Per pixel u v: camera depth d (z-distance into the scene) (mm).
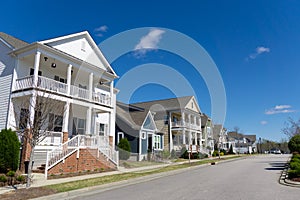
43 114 11938
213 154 37969
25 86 14555
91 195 8297
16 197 7648
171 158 28125
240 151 78125
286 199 7031
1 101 15375
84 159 14641
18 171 12289
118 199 7410
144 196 7750
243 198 7199
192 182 10891
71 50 17812
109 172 15047
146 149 25906
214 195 7688
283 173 14242
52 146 14602
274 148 88062
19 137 13805
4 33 17797
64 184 10062
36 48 14820
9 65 15781
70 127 18656
